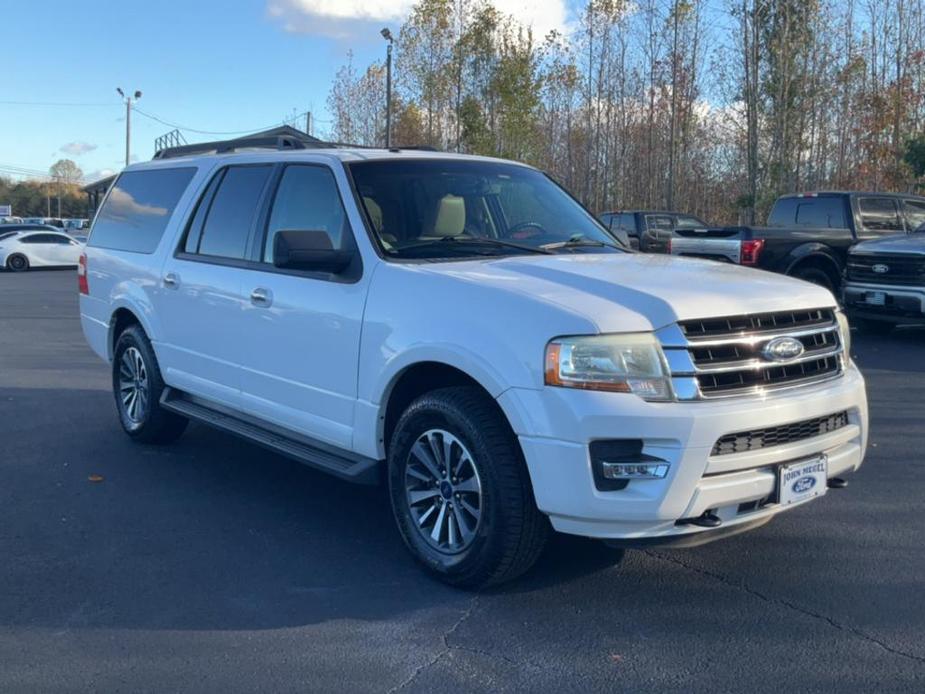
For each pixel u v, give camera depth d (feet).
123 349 23.48
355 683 11.71
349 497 19.36
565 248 17.39
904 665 12.05
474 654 12.43
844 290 41.68
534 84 105.60
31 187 404.77
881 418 26.04
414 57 111.04
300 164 18.26
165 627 13.26
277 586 14.71
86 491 19.66
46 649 12.61
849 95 99.19
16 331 47.93
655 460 12.51
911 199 47.42
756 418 12.97
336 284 16.25
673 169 101.60
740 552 15.98
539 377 12.78
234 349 18.84
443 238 16.75
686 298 13.25
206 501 19.03
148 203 23.15
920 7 97.71
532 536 13.53
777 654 12.37
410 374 15.16
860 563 15.49
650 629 13.12
